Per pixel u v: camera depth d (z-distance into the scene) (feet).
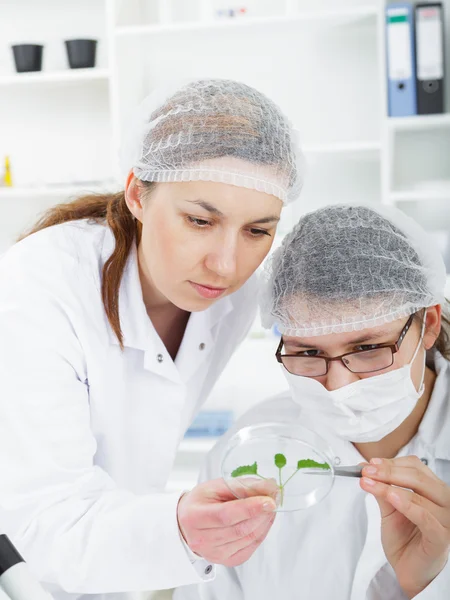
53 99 11.27
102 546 3.51
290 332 4.03
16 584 2.29
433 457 4.29
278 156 3.78
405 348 3.99
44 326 3.90
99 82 10.84
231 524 3.15
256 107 3.87
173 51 10.87
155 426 4.67
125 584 3.58
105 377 4.33
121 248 4.36
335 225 4.14
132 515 3.51
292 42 10.58
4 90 11.27
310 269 3.96
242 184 3.66
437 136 10.27
